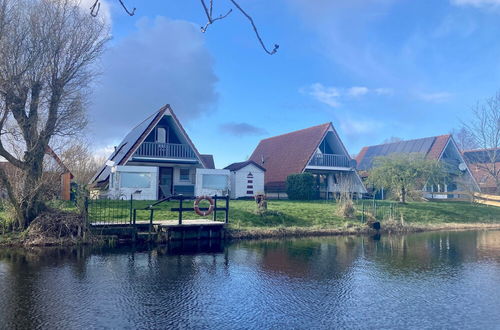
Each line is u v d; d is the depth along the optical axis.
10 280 10.50
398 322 7.89
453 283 10.80
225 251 14.99
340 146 34.72
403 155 29.97
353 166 34.59
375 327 7.62
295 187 30.31
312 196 30.47
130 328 7.42
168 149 28.02
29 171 16.02
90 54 17.41
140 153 27.22
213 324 7.66
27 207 16.02
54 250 14.59
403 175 28.19
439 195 39.09
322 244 17.00
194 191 28.55
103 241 16.08
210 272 11.69
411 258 14.15
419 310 8.60
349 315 8.25
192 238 17.66
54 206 18.02
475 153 45.88
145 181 25.69
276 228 19.52
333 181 35.62
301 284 10.54
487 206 31.70
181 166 29.67
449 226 24.06
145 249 15.18
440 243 17.86
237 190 29.45
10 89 15.17
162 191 27.78
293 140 38.56
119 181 25.12
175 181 29.62
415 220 25.05
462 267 12.77
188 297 9.30
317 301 9.15
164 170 29.61
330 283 10.69
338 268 12.46
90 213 19.06
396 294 9.75
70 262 12.67
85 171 21.38
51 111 16.45
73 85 17.16
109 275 11.17
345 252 15.15
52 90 16.47
